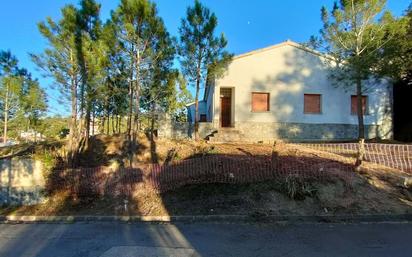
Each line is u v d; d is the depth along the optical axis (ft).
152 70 41.14
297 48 59.47
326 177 27.22
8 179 29.63
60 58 34.47
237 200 25.44
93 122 56.95
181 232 20.86
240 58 57.88
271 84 58.29
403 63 47.96
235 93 57.31
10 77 39.11
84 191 28.94
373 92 61.31
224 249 17.47
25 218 25.81
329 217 23.12
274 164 28.58
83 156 41.32
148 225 22.82
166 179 28.50
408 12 50.70
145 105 49.37
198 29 48.24
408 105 62.69
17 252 17.80
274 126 57.72
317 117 59.16
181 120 66.59
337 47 51.42
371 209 23.95
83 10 37.24
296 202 24.85
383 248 17.28
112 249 17.75
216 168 28.63
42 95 36.01
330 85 59.88
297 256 16.30
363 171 29.45
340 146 43.88
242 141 54.49
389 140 55.52
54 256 16.96
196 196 26.55
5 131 78.54
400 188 26.96
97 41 36.11
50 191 29.30
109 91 39.09
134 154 39.37
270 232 20.49
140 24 38.96
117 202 27.20
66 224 23.91
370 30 48.93
